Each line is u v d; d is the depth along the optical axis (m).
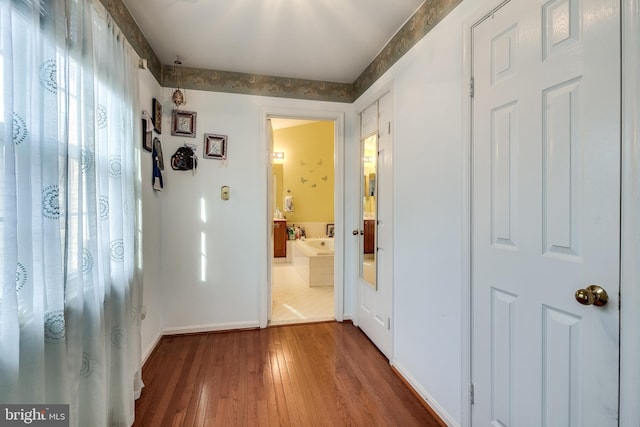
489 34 1.29
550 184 1.04
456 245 1.50
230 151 2.72
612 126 0.86
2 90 0.79
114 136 1.48
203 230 2.69
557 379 1.02
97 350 1.21
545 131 1.05
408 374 1.93
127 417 1.48
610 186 0.86
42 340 0.90
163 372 2.05
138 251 1.79
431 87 1.71
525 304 1.14
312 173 6.12
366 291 2.68
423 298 1.79
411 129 1.91
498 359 1.26
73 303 1.09
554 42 1.02
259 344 2.49
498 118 1.25
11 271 0.80
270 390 1.86
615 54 0.84
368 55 2.43
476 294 1.38
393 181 2.14
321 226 6.16
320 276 4.29
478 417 1.37
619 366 0.85
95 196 1.21
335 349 2.41
